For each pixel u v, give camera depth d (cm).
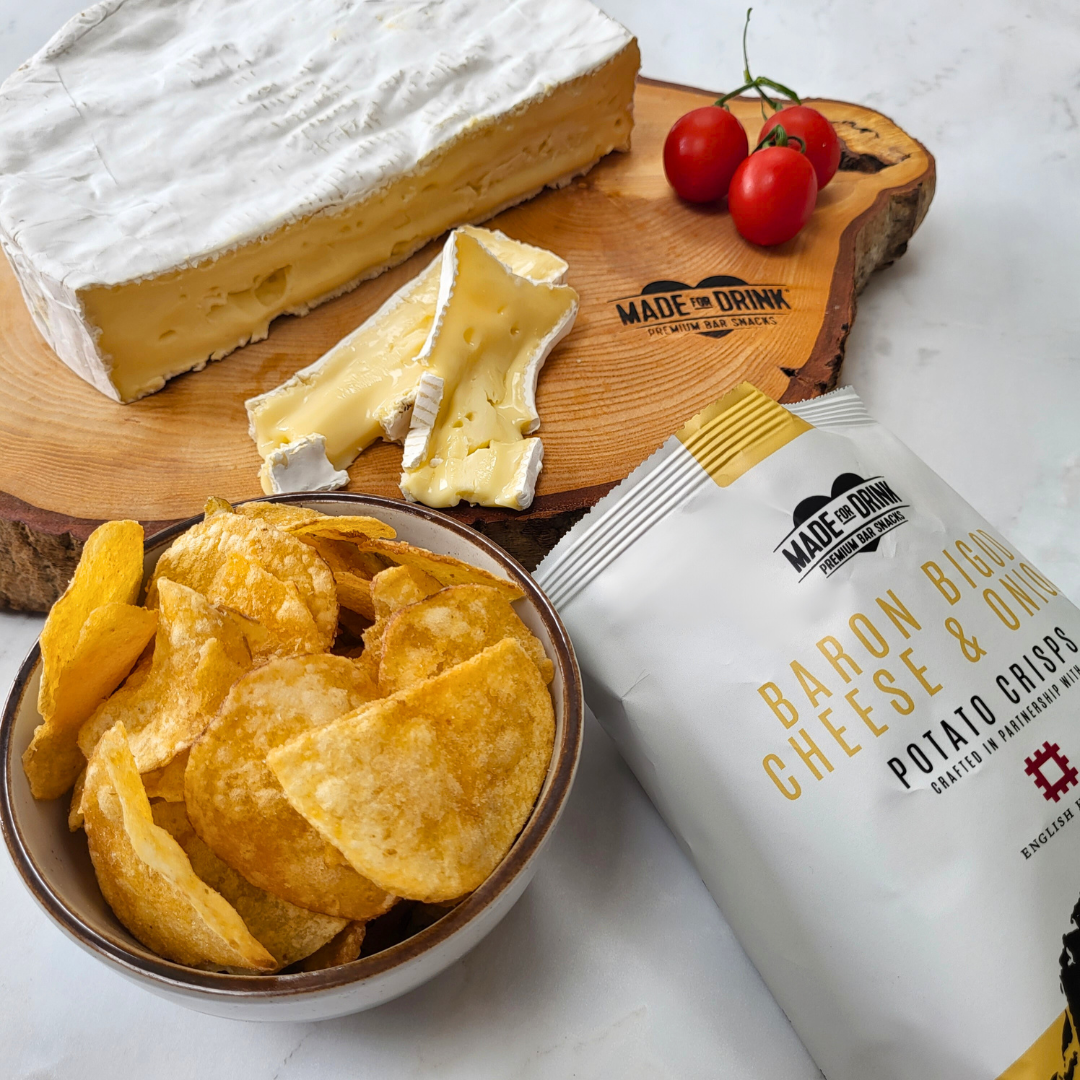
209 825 80
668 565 104
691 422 107
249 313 151
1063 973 85
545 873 111
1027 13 227
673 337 151
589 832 114
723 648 100
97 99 154
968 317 172
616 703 106
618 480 132
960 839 89
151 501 132
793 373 145
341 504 106
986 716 92
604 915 108
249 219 142
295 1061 100
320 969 82
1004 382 162
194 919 77
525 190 174
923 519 102
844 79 214
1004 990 85
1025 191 191
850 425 113
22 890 113
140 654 93
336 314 158
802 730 95
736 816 97
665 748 102
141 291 136
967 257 181
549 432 138
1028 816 89
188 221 142
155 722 86
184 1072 99
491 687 86
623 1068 99
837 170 175
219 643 85
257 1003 75
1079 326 170
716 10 233
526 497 127
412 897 77
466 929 79
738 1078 98
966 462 151
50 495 130
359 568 105
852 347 167
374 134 156
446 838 79
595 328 152
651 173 181
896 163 176
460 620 93
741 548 102
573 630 108
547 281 148
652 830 115
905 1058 88
